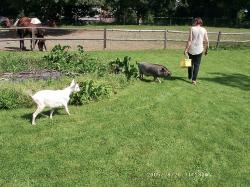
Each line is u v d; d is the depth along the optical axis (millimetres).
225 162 7367
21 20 19250
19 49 19797
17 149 7375
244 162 7422
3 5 43750
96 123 8711
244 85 13328
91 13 43562
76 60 13414
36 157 7105
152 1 45469
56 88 10305
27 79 11219
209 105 10508
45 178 6480
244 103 10992
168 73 12266
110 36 27312
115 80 11633
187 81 12953
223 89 12391
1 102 9375
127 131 8359
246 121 9516
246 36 28859
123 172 6766
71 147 7520
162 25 42688
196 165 7176
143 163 7090
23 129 8242
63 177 6531
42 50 19047
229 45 22203
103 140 7879
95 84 10445
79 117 9000
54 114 9148
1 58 14070
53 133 8102
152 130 8484
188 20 45906
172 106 10133
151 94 11039
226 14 49281
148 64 12344
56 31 30312
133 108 9805
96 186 6332
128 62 12703
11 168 6711
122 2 43812
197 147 7867
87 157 7168
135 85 11891
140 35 28125
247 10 50312
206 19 47750
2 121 8664
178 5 48844
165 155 7426
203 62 17547
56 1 34406
